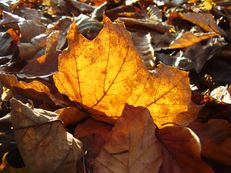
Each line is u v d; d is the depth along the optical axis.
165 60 0.61
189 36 0.63
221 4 1.01
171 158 0.35
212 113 0.44
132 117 0.35
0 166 0.34
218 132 0.39
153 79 0.36
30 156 0.32
